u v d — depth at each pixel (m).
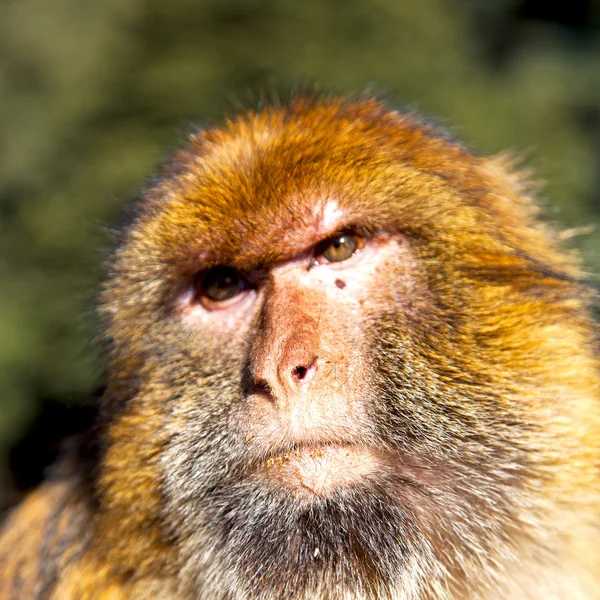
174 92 50.44
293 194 11.96
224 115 14.52
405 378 11.46
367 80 50.03
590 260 14.23
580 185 47.25
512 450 11.53
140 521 12.60
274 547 11.36
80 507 14.16
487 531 11.58
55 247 49.84
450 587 11.71
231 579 11.74
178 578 12.49
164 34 51.78
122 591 13.09
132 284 13.05
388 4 52.44
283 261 12.23
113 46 52.03
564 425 11.70
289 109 13.73
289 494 11.26
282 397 11.26
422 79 51.88
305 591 11.24
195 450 12.03
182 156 13.61
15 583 15.16
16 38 54.41
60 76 52.81
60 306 48.91
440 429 11.45
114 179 48.88
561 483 11.67
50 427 49.28
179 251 12.59
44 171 51.66
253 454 11.39
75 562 13.80
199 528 12.09
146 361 12.76
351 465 11.24
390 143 12.66
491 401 11.53
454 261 11.88
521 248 12.75
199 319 12.59
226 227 12.21
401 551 11.27
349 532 11.13
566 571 11.91
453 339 11.56
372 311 11.67
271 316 11.70
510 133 50.69
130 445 12.65
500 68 64.50
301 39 51.34
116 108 51.38
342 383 11.34
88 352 15.92
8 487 46.84
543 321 11.97
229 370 12.04
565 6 68.12
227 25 51.44
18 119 52.78
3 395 48.19
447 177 12.50
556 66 60.75
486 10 69.06
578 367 12.03
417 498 11.45
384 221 11.93
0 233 51.16
